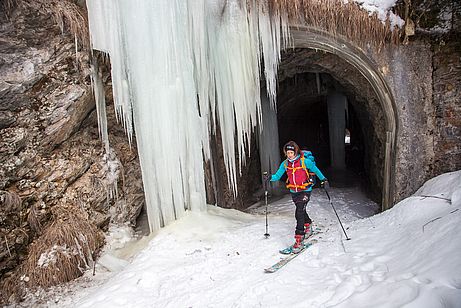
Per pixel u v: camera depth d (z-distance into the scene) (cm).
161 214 619
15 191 504
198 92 628
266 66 657
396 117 675
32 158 525
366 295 338
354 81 871
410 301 298
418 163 675
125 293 450
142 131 583
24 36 491
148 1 559
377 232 506
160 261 516
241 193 973
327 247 492
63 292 485
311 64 906
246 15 632
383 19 635
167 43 574
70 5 533
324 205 877
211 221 623
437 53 657
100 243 586
